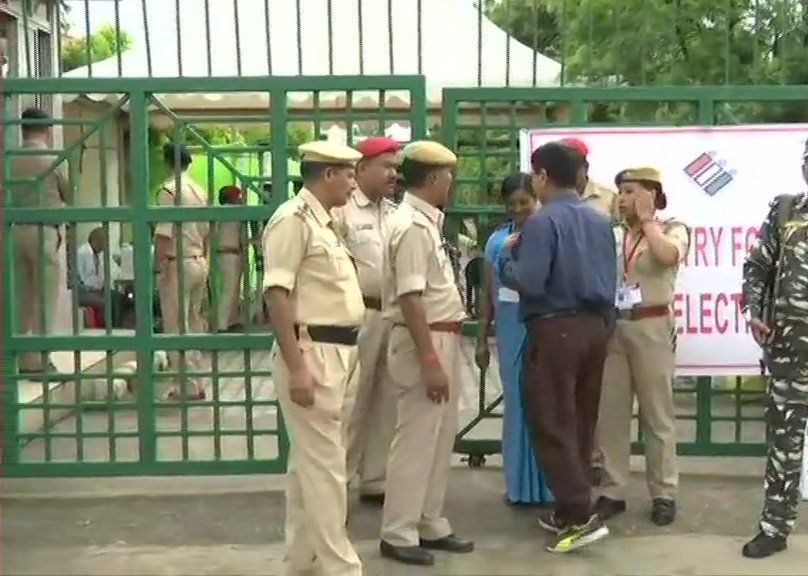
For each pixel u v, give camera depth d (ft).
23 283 21.25
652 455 16.47
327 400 12.86
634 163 18.39
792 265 14.32
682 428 21.63
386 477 15.15
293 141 20.39
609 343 15.92
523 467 17.21
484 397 19.10
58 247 21.67
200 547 15.64
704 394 19.06
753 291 14.84
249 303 18.29
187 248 22.66
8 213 18.07
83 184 21.53
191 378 19.40
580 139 18.39
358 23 18.47
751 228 18.48
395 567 14.66
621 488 16.80
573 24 22.85
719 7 22.25
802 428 14.74
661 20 22.02
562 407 14.79
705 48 22.50
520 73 25.68
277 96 17.98
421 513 15.08
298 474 13.20
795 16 21.75
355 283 13.24
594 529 15.03
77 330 18.40
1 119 17.93
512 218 17.16
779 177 18.40
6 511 17.33
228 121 18.12
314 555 13.64
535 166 15.06
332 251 12.89
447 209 18.74
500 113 19.52
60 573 14.57
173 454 20.15
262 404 18.42
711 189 18.44
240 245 20.70
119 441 21.03
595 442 16.84
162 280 22.74
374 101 21.13
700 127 18.39
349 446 17.43
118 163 19.81
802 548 15.31
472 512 17.13
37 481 18.78
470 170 19.53
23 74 23.40
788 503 14.93
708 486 18.42
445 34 26.17
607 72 22.35
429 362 14.05
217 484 18.66
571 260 14.57
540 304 14.74
